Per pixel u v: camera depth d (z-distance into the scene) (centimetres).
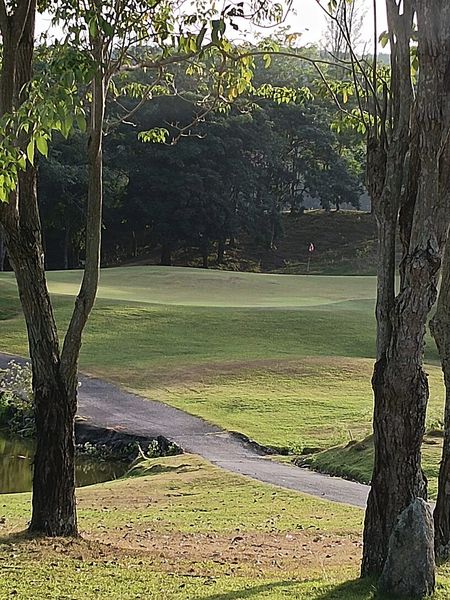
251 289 5216
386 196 791
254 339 3772
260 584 771
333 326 3981
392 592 686
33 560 851
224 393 2877
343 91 1195
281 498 1616
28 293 998
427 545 684
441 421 2272
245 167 7025
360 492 1712
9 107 955
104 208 6838
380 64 1072
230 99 1249
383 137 816
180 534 1239
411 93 791
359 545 1173
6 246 1000
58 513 1005
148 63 1070
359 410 2628
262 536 1241
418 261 740
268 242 7475
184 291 5003
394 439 764
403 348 755
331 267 7306
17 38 955
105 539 1130
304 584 753
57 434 1000
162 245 7144
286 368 3228
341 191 7881
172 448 2230
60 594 718
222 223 6944
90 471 2170
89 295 1011
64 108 653
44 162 6050
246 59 1158
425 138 737
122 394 2881
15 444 2492
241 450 2214
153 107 6231
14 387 2788
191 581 787
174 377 3120
